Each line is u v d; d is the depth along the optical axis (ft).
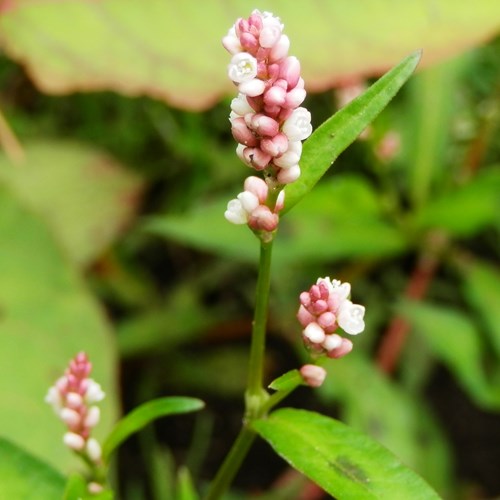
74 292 1.14
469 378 1.11
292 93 0.71
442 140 1.24
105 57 1.17
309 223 1.15
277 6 1.16
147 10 1.18
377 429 1.12
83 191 1.31
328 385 1.13
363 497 0.75
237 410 1.29
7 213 1.18
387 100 0.76
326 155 0.76
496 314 1.17
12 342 1.08
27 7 1.19
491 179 1.13
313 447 0.77
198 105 1.16
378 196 1.22
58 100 1.38
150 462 1.23
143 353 1.27
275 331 1.26
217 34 1.17
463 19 1.13
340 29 1.14
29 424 1.02
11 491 0.83
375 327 1.29
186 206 1.31
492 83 1.32
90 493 0.81
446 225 1.19
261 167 0.72
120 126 1.36
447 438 1.27
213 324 1.28
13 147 1.17
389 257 1.30
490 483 1.24
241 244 1.11
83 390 0.81
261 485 1.24
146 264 1.39
